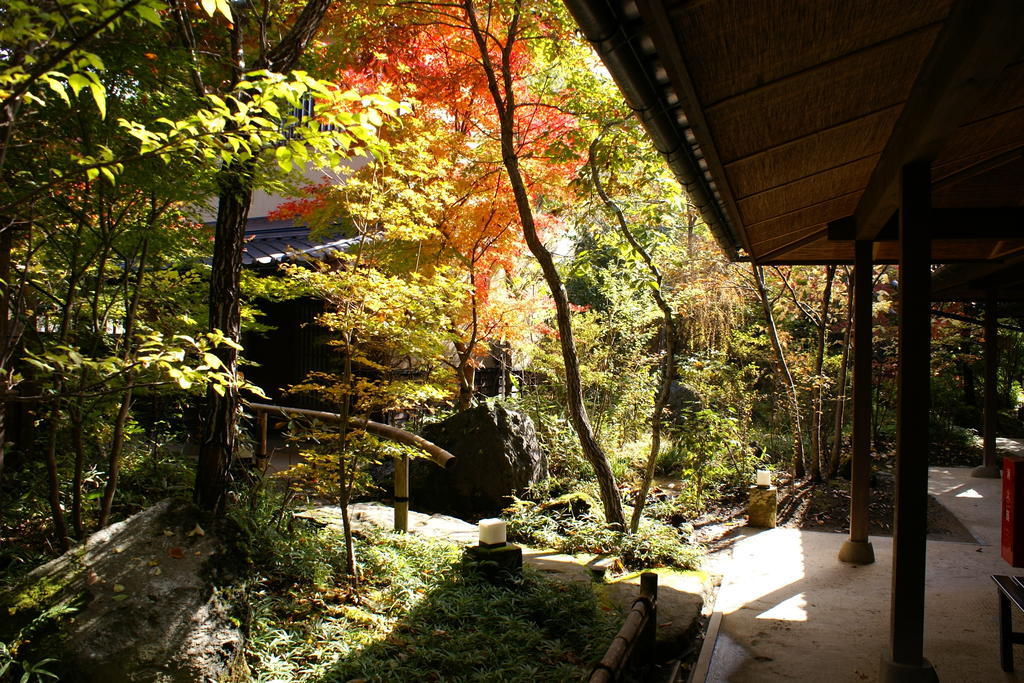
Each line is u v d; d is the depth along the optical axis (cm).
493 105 822
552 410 954
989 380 1023
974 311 1346
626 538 609
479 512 735
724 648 424
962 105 262
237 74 443
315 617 389
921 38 260
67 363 260
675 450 970
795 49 243
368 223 695
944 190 502
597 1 205
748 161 359
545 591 450
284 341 1109
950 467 1120
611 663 303
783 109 298
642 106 278
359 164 891
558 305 646
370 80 720
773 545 670
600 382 955
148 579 357
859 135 360
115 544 374
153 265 532
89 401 448
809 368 1068
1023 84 285
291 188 508
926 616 469
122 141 385
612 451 888
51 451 408
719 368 996
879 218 471
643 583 391
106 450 534
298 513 536
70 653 310
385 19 670
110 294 534
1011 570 579
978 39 218
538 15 673
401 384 467
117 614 333
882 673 345
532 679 341
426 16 722
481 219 807
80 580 346
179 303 588
